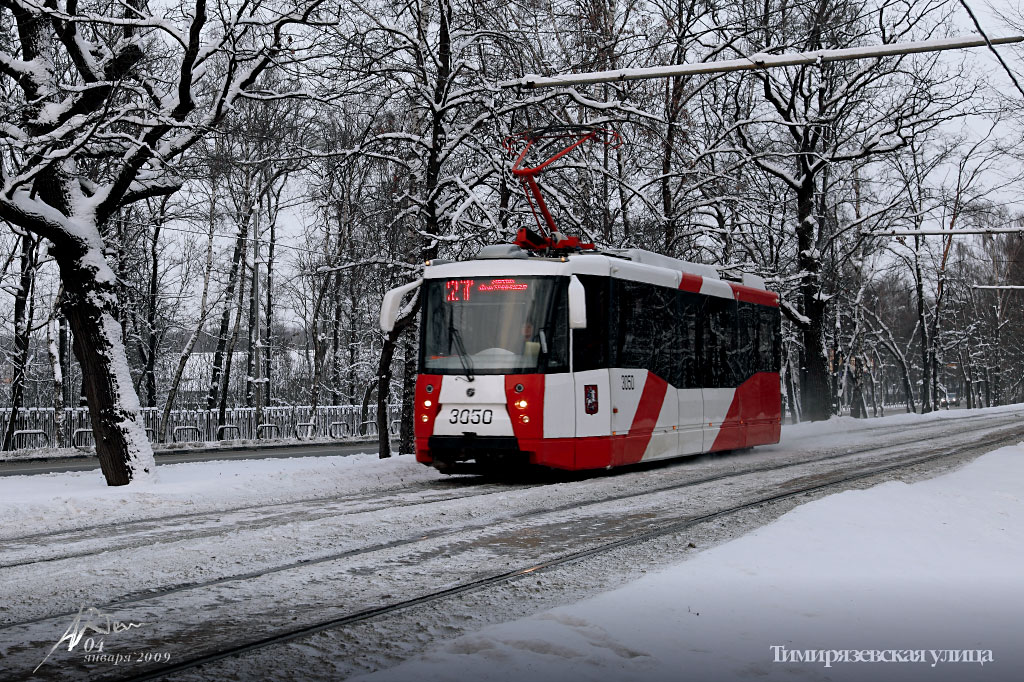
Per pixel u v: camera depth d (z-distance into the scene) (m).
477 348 15.08
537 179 21.47
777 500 12.66
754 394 20.95
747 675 5.16
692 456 19.75
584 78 14.38
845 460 19.28
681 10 25.83
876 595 6.93
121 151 16.91
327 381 53.59
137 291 35.97
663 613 6.37
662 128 25.31
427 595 7.25
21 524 11.19
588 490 14.10
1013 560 8.27
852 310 54.31
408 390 22.33
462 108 22.72
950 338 74.38
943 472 16.55
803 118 32.59
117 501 12.95
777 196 35.28
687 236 28.98
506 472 17.31
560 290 15.16
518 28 21.44
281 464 23.98
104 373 15.71
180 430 36.44
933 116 29.36
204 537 10.01
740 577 7.42
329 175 22.16
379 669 5.39
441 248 21.53
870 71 30.44
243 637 6.09
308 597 7.22
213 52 15.70
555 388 14.88
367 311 45.81
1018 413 47.34
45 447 31.50
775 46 26.59
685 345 18.28
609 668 5.22
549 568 8.22
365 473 16.38
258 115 26.28
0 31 17.67
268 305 48.09
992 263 72.12
